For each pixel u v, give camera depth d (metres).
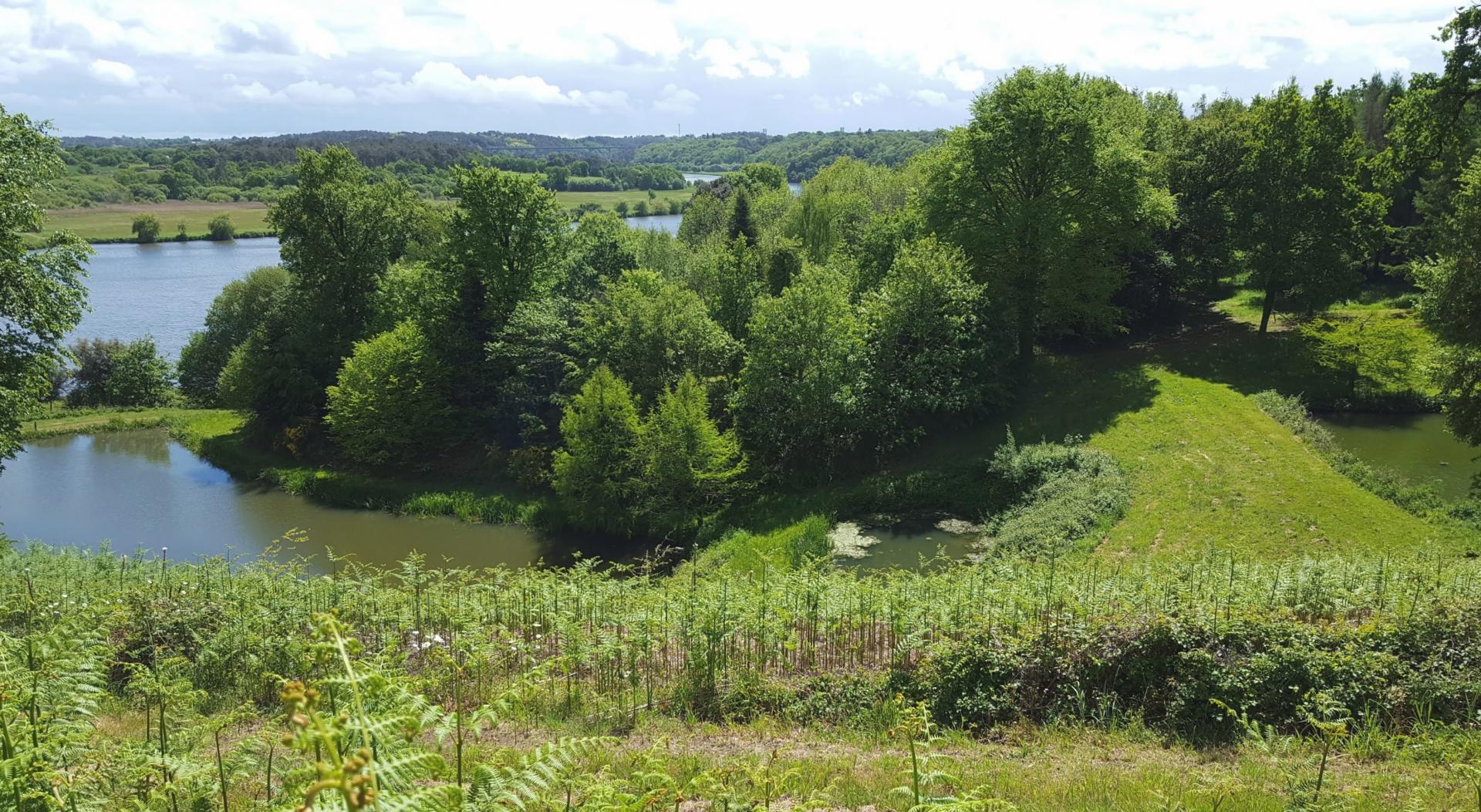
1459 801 8.16
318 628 3.50
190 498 40.09
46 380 24.17
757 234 63.00
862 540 30.00
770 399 35.28
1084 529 27.16
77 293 23.94
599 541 33.25
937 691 12.30
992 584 15.54
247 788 6.90
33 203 22.84
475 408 42.12
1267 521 25.84
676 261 59.12
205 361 63.53
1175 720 11.38
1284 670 11.48
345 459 43.09
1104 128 38.25
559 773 5.44
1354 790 8.41
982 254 39.50
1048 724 11.48
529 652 13.85
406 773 3.60
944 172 40.25
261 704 12.20
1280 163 42.38
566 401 38.00
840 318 35.81
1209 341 44.62
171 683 8.09
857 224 57.66
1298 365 41.06
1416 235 50.25
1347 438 35.59
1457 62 19.70
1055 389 39.16
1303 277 42.50
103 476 43.88
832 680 13.09
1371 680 11.35
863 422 34.94
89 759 5.67
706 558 29.97
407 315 46.53
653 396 37.28
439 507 37.06
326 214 49.56
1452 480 30.61
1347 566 16.23
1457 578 14.84
